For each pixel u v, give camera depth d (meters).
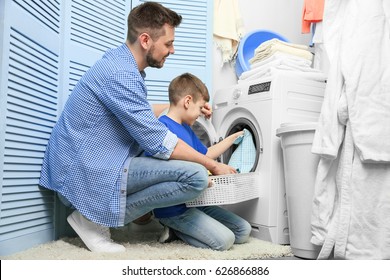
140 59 1.73
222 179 1.80
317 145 1.61
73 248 1.66
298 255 1.75
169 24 1.71
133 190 1.66
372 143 1.53
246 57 2.83
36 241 1.71
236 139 2.30
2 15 1.47
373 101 1.56
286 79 2.06
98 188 1.58
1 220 1.47
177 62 2.60
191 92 1.97
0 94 1.45
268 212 1.98
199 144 2.07
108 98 1.59
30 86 1.66
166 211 1.82
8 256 1.48
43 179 1.72
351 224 1.55
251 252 1.72
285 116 2.04
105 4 2.27
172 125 1.92
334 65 1.68
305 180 1.71
